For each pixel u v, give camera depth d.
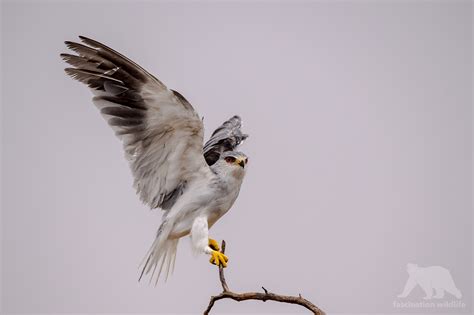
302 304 9.72
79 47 11.77
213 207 13.10
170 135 12.52
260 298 10.05
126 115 12.31
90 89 12.09
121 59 11.73
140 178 12.93
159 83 11.73
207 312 10.53
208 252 12.56
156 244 13.10
